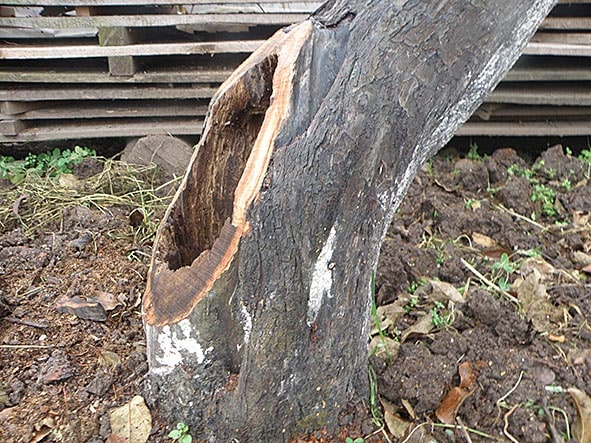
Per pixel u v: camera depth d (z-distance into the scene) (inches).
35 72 136.8
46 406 72.6
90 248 102.9
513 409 73.9
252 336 63.9
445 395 75.9
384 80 60.5
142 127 141.1
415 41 61.2
